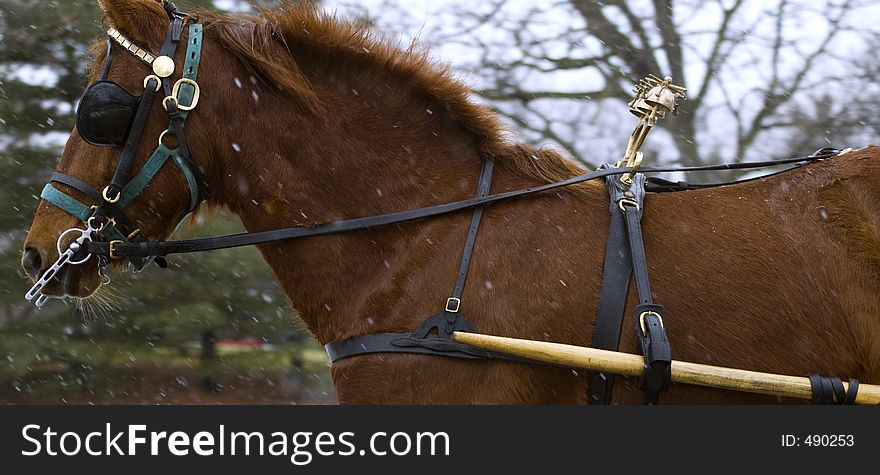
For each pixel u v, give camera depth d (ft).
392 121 8.29
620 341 7.38
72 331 27.30
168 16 8.32
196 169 8.04
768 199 7.95
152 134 7.92
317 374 31.32
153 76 7.91
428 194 8.10
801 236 7.65
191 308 27.73
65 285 7.96
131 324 27.61
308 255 8.09
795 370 7.36
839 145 24.84
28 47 25.03
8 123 25.23
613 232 7.72
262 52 8.18
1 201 24.89
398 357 7.59
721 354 7.37
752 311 7.41
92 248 7.84
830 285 7.46
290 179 8.11
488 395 7.41
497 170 8.23
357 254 8.03
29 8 24.59
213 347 30.07
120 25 8.01
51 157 25.41
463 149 8.32
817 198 7.83
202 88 8.06
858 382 7.14
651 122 8.18
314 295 8.11
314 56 8.38
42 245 7.87
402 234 8.01
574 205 7.95
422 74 8.30
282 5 8.60
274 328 28.96
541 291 7.52
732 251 7.62
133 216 7.95
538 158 8.21
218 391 30.86
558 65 25.73
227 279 28.07
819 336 7.38
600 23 25.82
